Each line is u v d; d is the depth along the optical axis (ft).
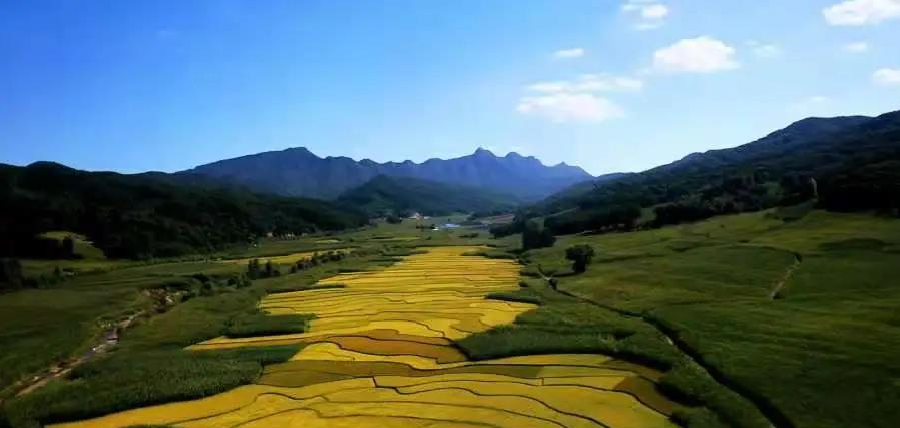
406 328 213.46
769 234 338.54
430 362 173.88
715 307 198.70
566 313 216.54
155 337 216.33
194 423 136.26
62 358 197.77
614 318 203.72
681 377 142.10
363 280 336.08
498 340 185.06
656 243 369.30
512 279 317.63
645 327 188.34
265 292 303.68
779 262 261.44
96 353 207.00
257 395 153.07
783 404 120.16
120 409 145.69
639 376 151.23
